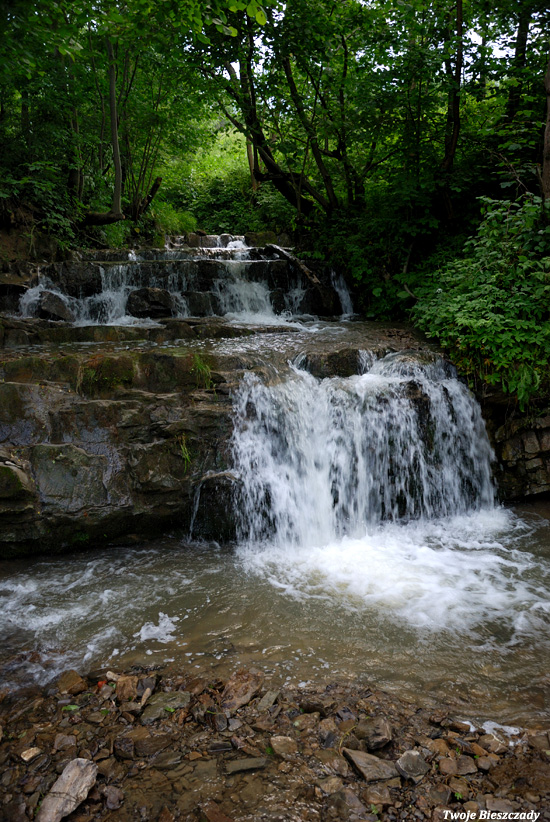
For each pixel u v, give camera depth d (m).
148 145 15.29
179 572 5.26
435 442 6.76
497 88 9.95
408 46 9.75
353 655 3.85
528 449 6.99
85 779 2.68
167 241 16.20
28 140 11.69
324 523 6.39
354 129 11.16
